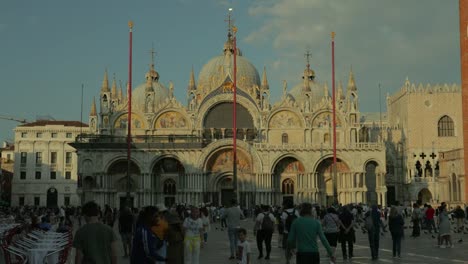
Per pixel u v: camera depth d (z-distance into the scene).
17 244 23.09
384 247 41.44
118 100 117.75
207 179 108.19
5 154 180.62
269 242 33.56
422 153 120.94
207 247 42.91
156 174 109.44
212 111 112.94
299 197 106.44
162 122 112.31
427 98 122.50
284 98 112.00
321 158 105.94
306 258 18.59
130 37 77.31
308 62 140.00
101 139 110.12
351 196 104.31
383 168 104.75
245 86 123.69
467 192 74.62
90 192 108.00
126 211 34.81
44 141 154.38
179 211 48.56
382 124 131.88
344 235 33.25
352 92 113.06
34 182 153.12
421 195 122.38
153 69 141.38
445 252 37.03
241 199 107.06
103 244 15.20
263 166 105.94
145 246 16.45
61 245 23.83
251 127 112.31
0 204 122.38
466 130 75.06
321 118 111.94
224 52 132.25
